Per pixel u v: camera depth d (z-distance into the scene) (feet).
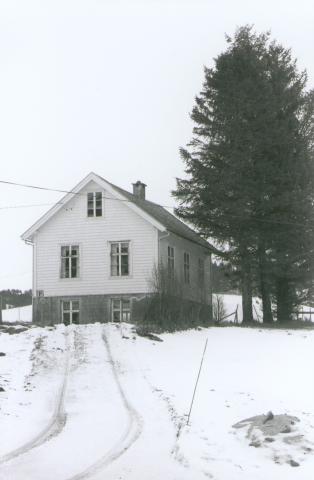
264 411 38.27
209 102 101.35
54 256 104.12
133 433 32.76
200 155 100.01
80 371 52.08
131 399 41.81
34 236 105.81
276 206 95.09
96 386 46.16
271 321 102.63
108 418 36.29
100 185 103.19
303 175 95.96
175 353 64.49
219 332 84.74
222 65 100.73
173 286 86.94
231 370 54.70
